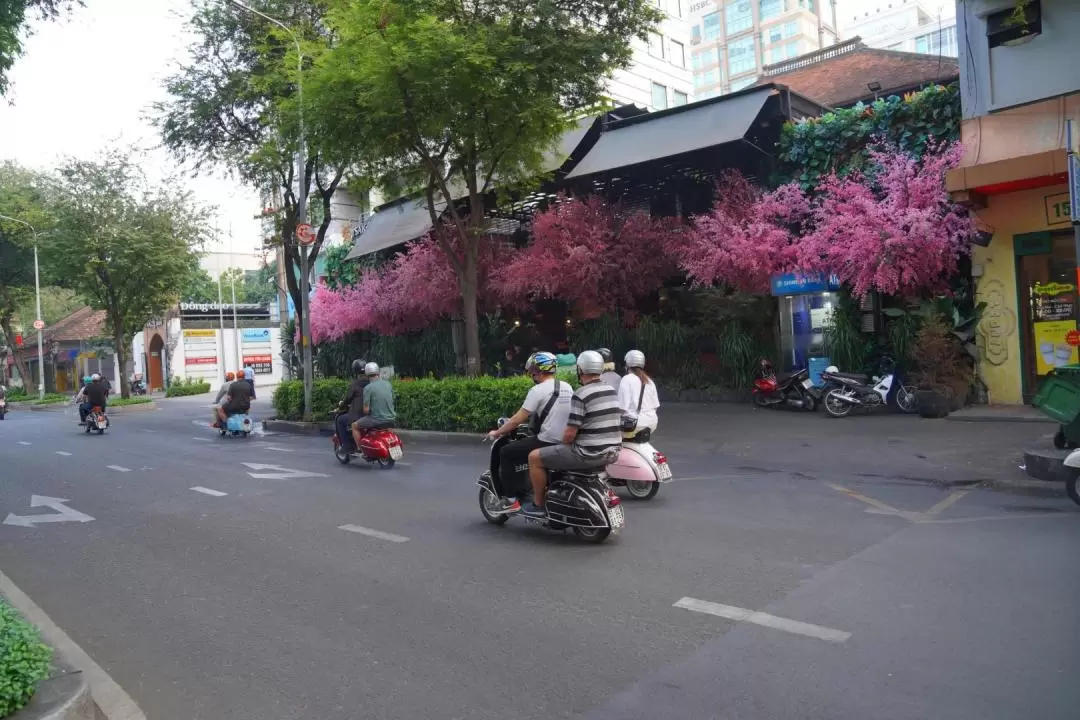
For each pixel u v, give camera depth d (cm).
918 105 1480
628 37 1570
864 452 1072
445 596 550
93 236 3122
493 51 1312
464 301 1630
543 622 490
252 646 476
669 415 1606
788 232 1574
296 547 711
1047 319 1341
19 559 718
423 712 379
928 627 450
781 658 418
